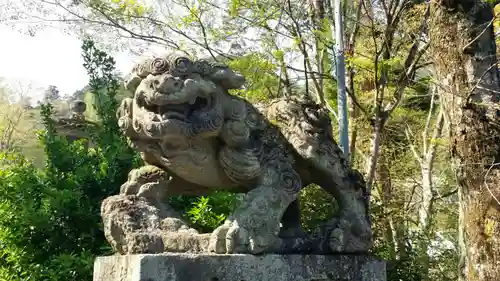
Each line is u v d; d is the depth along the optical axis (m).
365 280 3.53
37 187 5.64
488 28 5.11
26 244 5.37
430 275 7.85
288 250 3.38
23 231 5.36
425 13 6.77
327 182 3.73
